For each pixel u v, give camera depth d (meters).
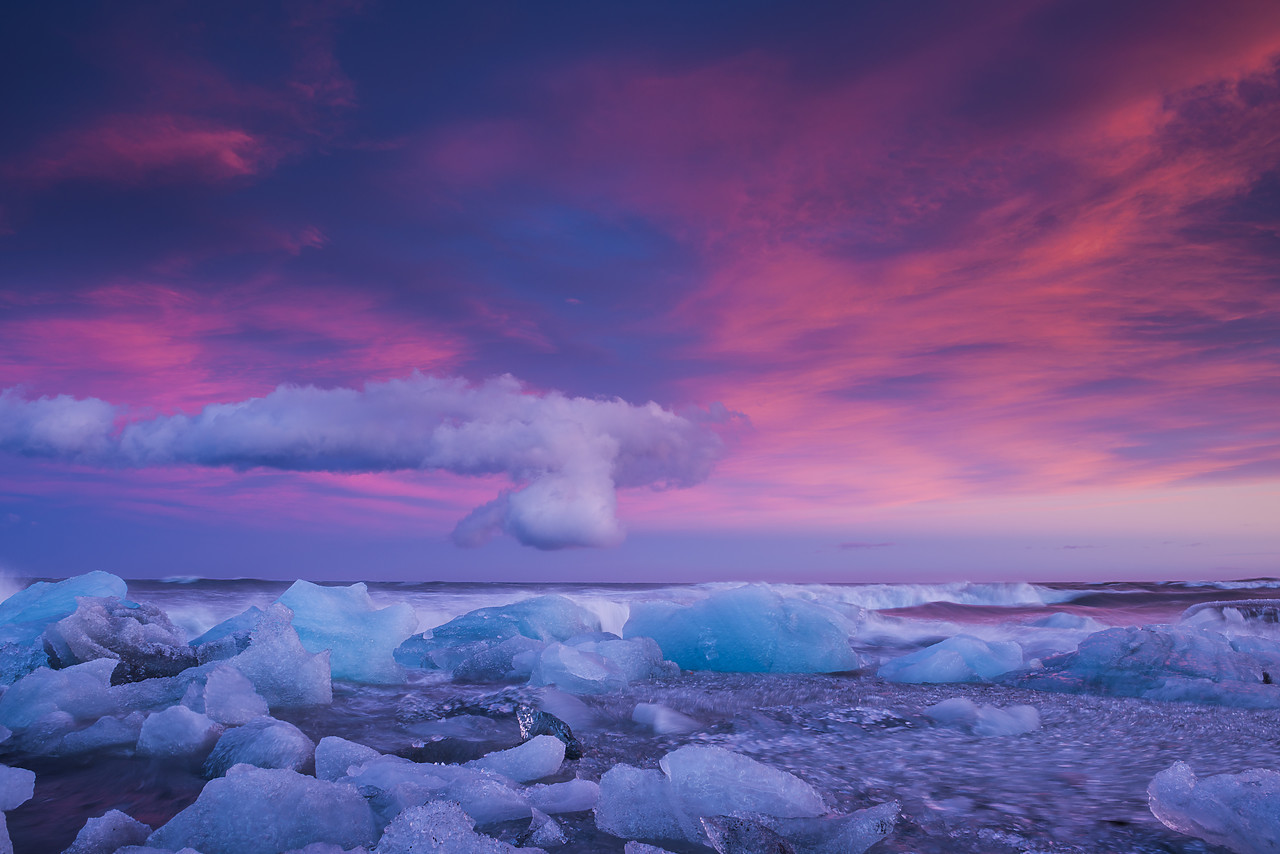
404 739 3.46
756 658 6.70
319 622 5.65
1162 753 3.30
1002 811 2.37
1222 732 3.79
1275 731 3.83
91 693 3.64
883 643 8.98
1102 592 16.56
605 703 4.43
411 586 21.95
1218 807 2.11
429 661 6.38
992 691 5.30
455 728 3.67
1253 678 5.25
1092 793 2.60
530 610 7.45
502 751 2.88
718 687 5.28
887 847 2.04
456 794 2.24
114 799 2.52
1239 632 8.83
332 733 3.57
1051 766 3.04
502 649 6.06
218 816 2.00
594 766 2.92
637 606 7.74
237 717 3.43
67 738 3.11
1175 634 5.91
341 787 2.16
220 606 10.95
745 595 7.20
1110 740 3.59
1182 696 4.95
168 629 5.15
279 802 2.04
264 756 2.71
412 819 1.86
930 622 10.45
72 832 2.21
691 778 2.26
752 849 1.92
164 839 1.96
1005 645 6.71
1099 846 2.04
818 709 4.27
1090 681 5.49
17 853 2.04
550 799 2.32
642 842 2.08
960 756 3.23
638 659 5.84
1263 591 17.98
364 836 2.03
